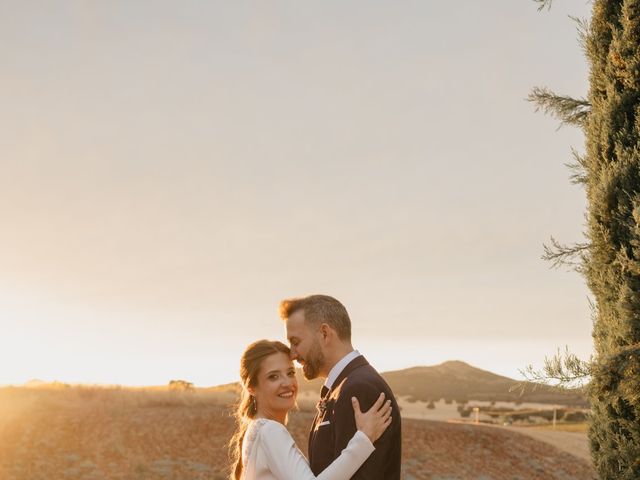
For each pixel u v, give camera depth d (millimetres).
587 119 6488
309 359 4699
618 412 5723
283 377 4973
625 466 5652
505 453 25516
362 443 4164
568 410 72125
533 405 110688
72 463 16844
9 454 16781
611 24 6125
